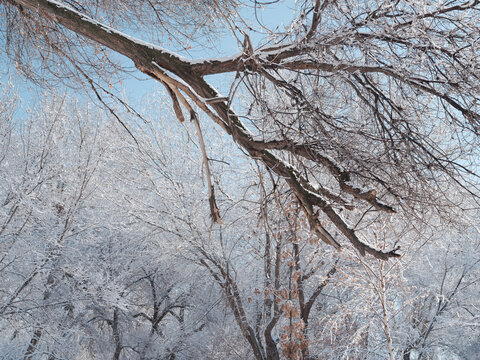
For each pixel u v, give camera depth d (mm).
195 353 14570
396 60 3461
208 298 14219
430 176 3820
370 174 3586
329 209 3557
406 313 11727
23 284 11211
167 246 12336
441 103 3756
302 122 3404
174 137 13094
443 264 13148
